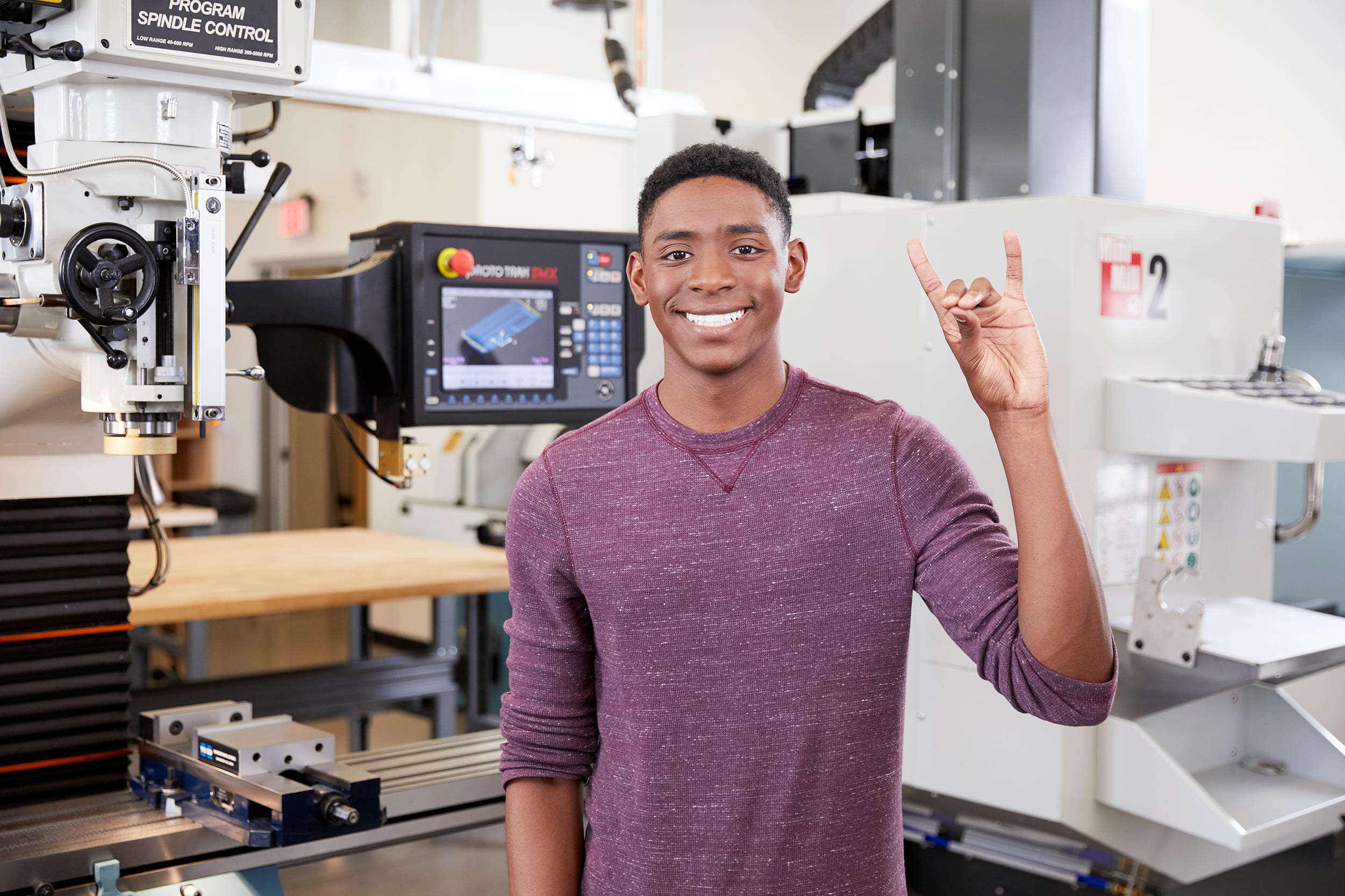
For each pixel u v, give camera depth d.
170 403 1.46
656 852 1.25
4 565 1.71
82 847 1.49
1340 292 3.39
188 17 1.44
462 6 3.11
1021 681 1.13
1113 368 2.18
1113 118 2.39
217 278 1.44
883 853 1.25
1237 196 4.55
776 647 1.22
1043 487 1.10
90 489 1.79
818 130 2.81
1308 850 2.63
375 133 6.13
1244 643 2.08
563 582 1.33
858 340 2.37
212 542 3.93
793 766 1.22
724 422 1.27
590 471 1.30
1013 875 2.54
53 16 1.41
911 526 1.22
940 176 2.56
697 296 1.21
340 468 7.50
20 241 1.44
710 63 5.78
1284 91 4.48
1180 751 2.27
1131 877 2.34
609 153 5.47
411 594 3.14
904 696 1.30
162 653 5.86
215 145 1.53
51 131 1.47
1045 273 2.12
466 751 1.97
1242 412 2.00
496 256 2.06
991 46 2.47
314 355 1.98
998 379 1.11
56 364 1.62
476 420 2.07
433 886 2.11
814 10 5.63
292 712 3.37
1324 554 3.40
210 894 1.55
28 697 1.73
